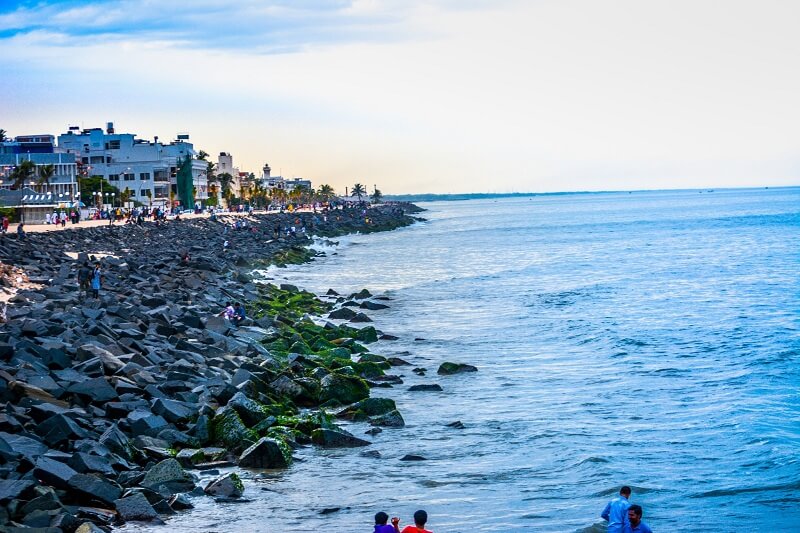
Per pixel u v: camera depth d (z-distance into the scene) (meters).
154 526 20.92
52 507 19.78
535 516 22.02
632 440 28.64
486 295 72.44
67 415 25.89
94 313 43.22
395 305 66.62
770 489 23.62
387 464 26.52
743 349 44.47
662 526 21.38
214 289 63.44
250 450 26.02
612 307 63.06
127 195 188.12
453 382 38.41
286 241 129.12
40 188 167.00
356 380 34.56
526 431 30.03
